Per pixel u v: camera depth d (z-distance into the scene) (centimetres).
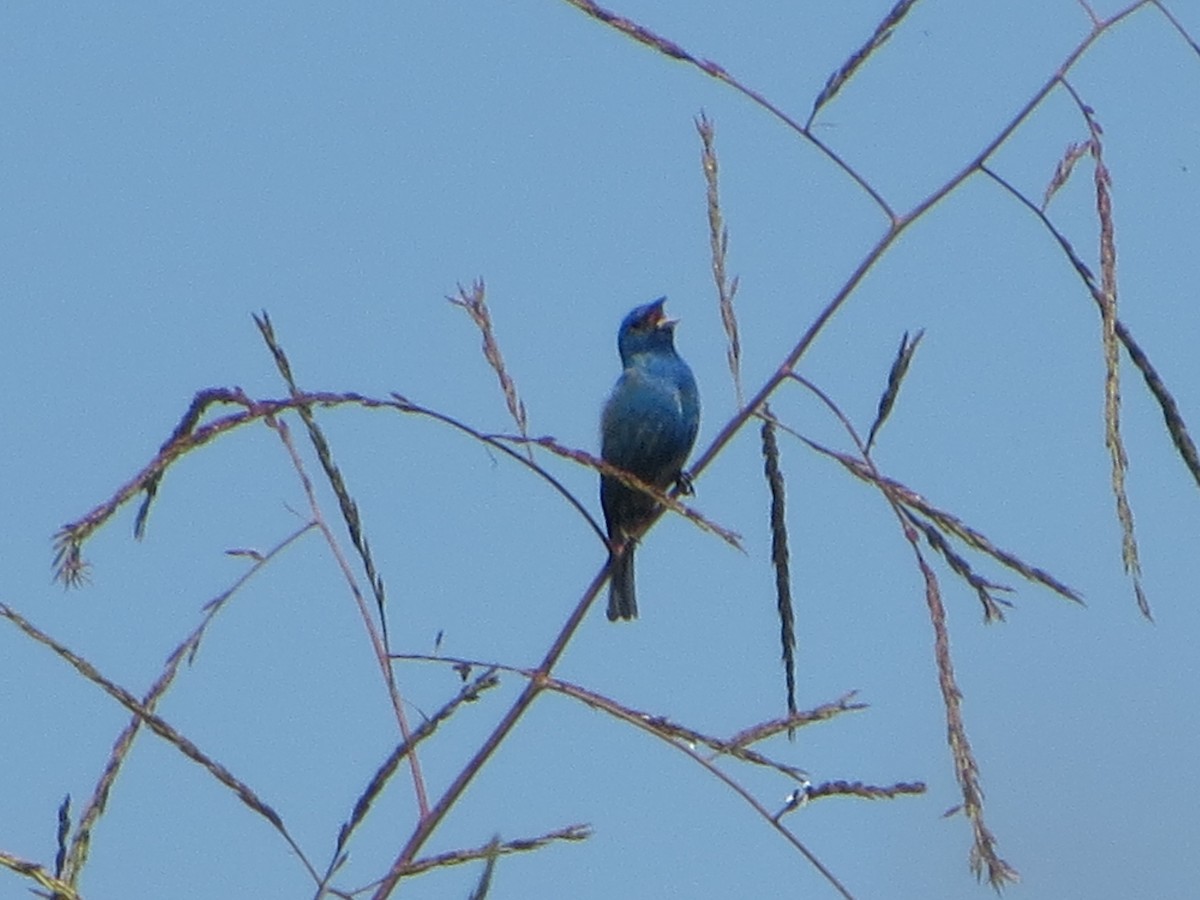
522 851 650
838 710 664
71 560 651
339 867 649
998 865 628
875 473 683
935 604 658
